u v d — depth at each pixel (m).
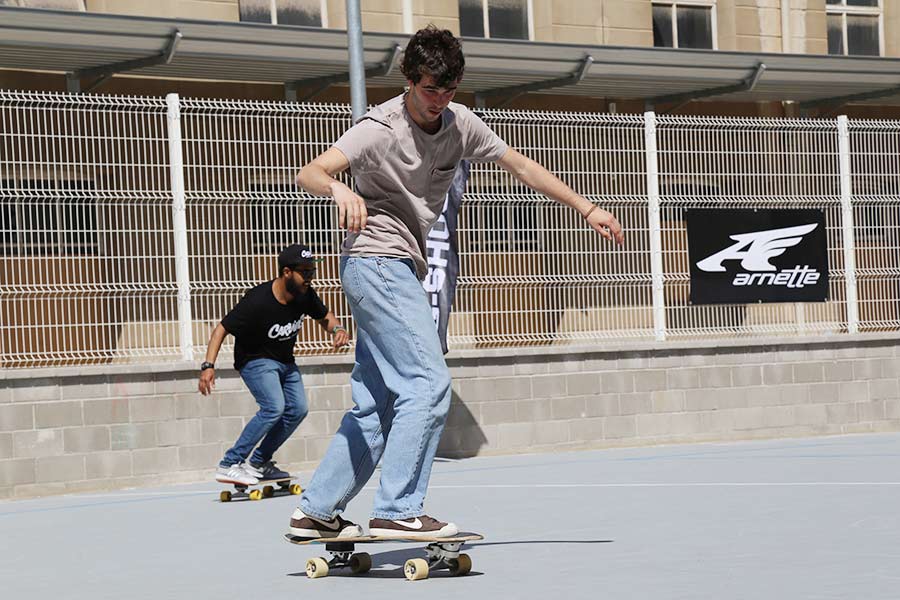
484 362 18.25
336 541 8.21
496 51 20.59
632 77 22.09
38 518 13.00
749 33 26.12
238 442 14.07
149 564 9.33
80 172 15.50
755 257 19.55
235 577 8.50
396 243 8.08
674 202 18.95
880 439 19.08
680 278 19.11
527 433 18.48
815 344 20.23
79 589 8.33
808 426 20.20
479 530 10.38
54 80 19.98
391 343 8.09
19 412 15.59
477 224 17.69
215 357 14.23
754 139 19.47
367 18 22.70
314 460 17.33
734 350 19.77
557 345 18.61
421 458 8.09
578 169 18.22
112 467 16.08
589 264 18.47
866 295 20.44
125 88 20.59
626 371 19.06
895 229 20.48
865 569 7.79
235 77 20.89
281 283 14.15
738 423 19.77
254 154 16.52
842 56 23.23
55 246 15.38
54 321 15.46
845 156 20.03
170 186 16.05
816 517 10.40
